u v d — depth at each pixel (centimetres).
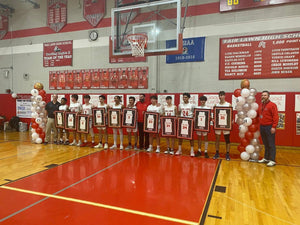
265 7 598
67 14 838
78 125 578
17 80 939
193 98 670
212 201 270
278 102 587
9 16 936
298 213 242
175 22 687
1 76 966
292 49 575
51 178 345
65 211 240
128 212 239
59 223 215
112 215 232
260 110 455
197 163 440
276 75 591
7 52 952
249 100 456
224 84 646
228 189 308
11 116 939
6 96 945
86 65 814
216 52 652
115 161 445
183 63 689
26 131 891
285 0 575
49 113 610
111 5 768
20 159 456
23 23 916
